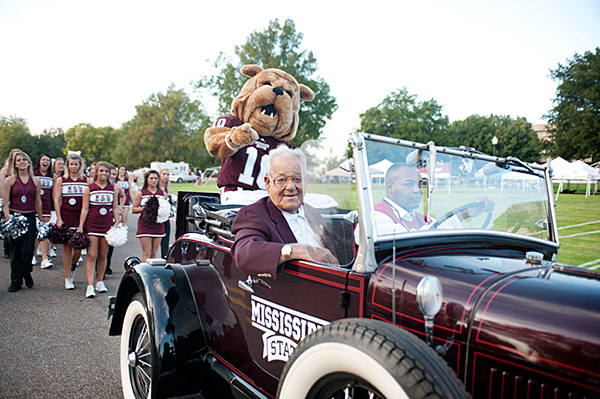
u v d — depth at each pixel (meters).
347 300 1.57
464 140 53.31
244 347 2.10
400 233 1.72
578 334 1.14
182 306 2.28
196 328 2.27
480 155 2.29
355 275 1.54
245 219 2.04
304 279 1.74
